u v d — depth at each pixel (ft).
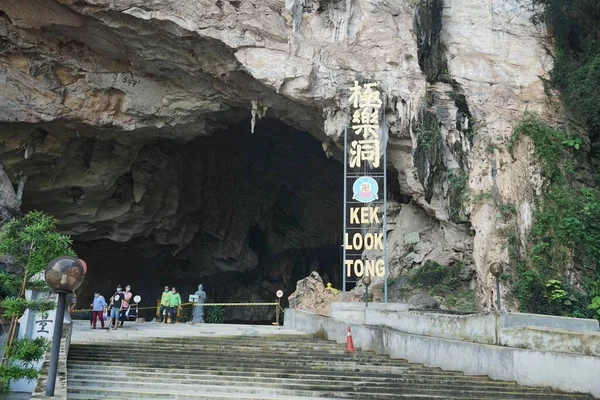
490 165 61.82
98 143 76.89
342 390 27.73
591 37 65.82
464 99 65.31
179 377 29.01
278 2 67.82
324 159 99.76
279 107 71.56
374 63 66.23
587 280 55.67
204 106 72.64
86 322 57.82
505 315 31.53
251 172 102.01
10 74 67.51
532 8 70.08
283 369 31.22
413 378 30.25
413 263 68.59
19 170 71.87
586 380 25.38
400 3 69.87
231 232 100.22
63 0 63.26
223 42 64.64
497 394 26.12
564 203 58.65
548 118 64.13
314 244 106.01
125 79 70.95
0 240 27.17
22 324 31.42
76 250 87.86
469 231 64.64
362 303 51.49
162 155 84.64
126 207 82.84
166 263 97.86
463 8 69.92
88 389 25.70
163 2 63.36
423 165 63.52
